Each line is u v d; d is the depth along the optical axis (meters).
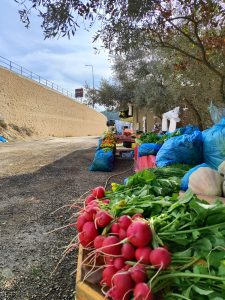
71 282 2.96
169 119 11.83
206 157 4.36
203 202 1.77
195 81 9.20
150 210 1.74
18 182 7.66
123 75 21.30
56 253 3.55
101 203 1.94
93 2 3.26
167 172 3.38
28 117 32.62
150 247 1.37
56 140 29.36
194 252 1.42
